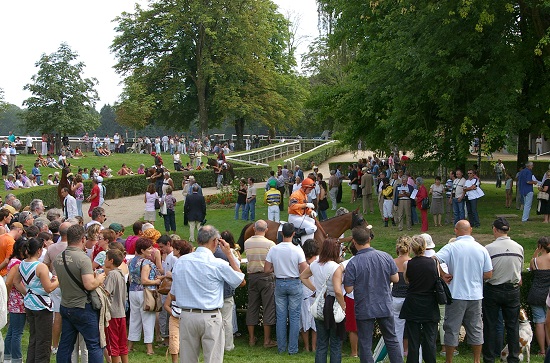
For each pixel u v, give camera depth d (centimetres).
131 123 4894
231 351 930
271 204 2048
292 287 902
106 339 815
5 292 755
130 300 928
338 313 740
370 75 2284
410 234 1867
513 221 1920
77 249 721
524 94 2108
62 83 4588
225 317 924
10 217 1105
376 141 2642
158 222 2336
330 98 2775
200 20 4856
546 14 1873
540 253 942
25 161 3800
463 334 971
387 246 1688
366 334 710
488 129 1867
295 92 5759
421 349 821
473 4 1780
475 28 1784
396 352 713
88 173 3531
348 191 3178
